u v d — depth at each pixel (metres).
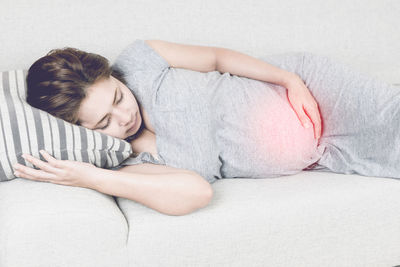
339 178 1.10
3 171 0.98
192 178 0.96
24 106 1.00
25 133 0.98
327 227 0.99
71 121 1.04
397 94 1.09
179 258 0.91
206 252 0.92
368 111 1.11
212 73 1.28
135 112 1.11
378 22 1.76
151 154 1.13
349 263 1.03
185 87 1.17
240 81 1.25
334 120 1.19
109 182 0.95
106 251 0.87
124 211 0.99
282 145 1.14
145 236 0.89
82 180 0.96
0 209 0.90
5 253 0.81
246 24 1.60
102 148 1.05
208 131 1.12
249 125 1.15
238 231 0.93
